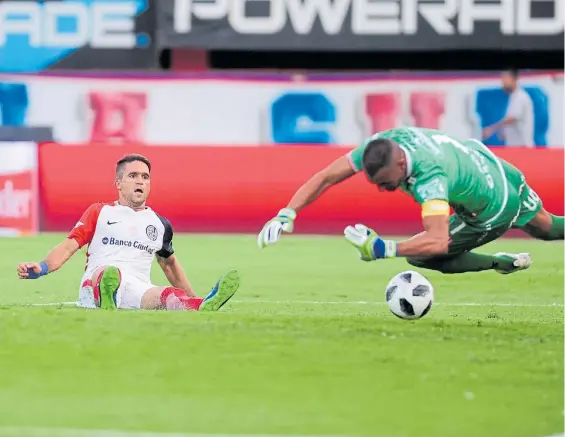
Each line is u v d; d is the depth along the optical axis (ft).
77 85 178.19
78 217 150.71
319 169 151.43
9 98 178.19
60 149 151.12
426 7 176.14
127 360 60.13
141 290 77.77
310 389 54.44
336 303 94.89
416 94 177.37
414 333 70.23
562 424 49.08
